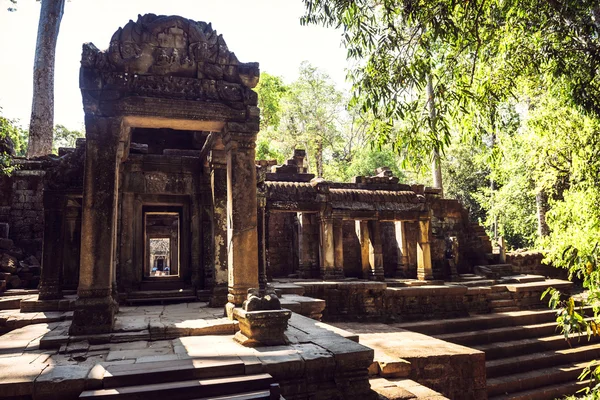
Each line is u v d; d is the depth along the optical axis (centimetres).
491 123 807
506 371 1177
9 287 1255
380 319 1355
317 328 679
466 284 1703
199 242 1138
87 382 430
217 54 778
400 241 1850
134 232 1114
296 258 1745
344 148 3884
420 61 663
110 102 700
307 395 491
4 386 414
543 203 2180
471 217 3200
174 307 937
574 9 703
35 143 1811
